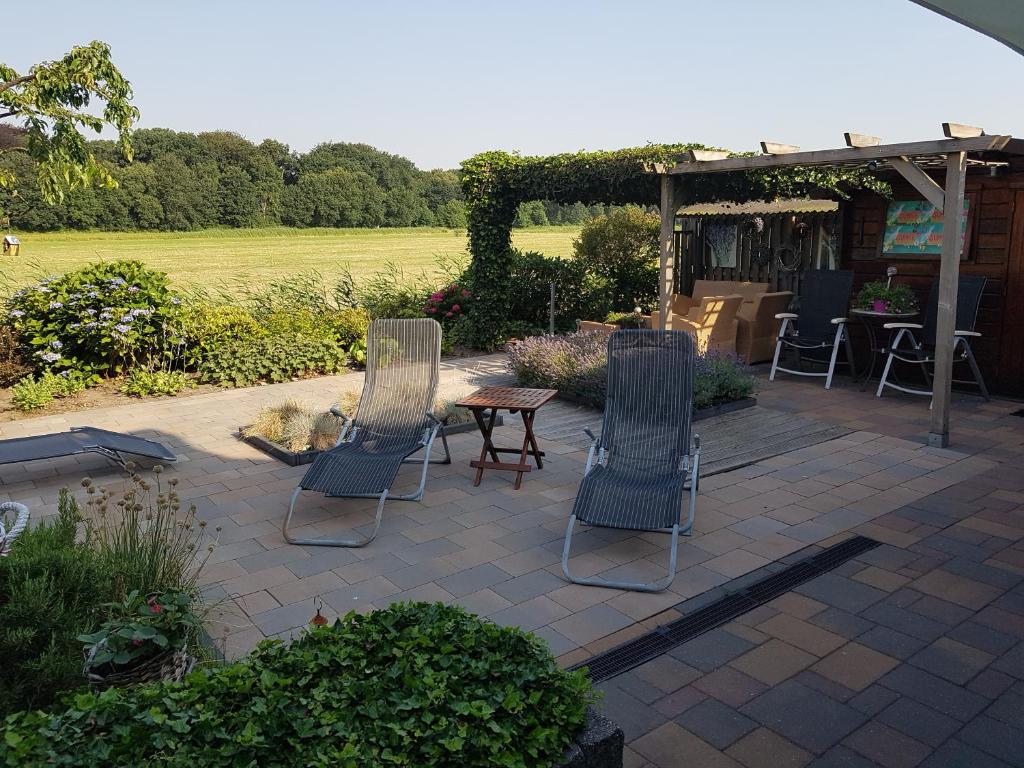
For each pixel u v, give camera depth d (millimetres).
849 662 3443
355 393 8516
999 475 6027
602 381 8102
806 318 9711
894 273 9531
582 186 10219
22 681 2682
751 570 4402
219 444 7164
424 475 5523
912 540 4793
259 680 2328
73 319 9492
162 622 2932
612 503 4508
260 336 10133
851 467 6250
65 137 10227
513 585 4238
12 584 2936
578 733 2246
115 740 2059
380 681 2309
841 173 9172
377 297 13305
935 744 2877
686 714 3078
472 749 2088
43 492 5844
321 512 5375
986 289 8867
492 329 12289
